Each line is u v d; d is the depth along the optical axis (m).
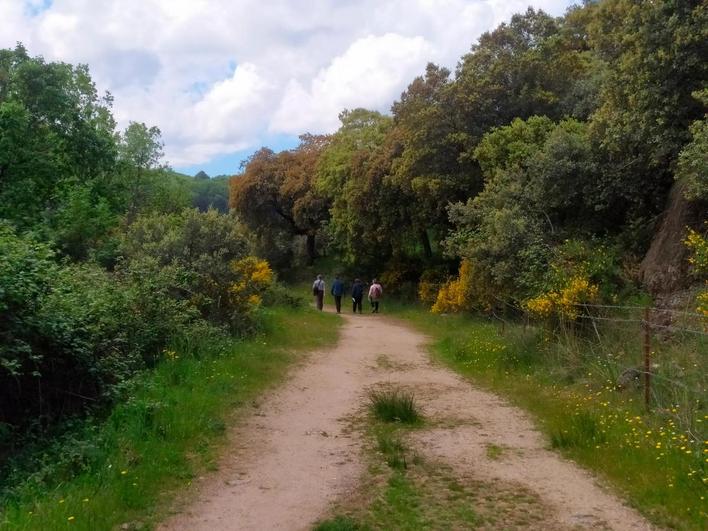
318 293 25.42
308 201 40.50
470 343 13.35
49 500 5.17
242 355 11.25
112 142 22.44
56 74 20.05
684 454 5.71
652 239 12.38
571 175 13.74
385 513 5.00
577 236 13.45
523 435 7.27
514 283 13.12
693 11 10.63
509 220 13.34
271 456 6.56
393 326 20.05
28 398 7.88
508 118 20.83
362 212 29.38
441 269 26.98
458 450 6.71
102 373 8.36
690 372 7.43
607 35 13.86
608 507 5.04
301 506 5.21
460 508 5.07
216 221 14.13
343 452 6.71
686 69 10.95
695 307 9.21
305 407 8.78
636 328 9.57
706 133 9.16
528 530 4.63
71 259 15.18
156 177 34.16
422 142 22.17
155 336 10.32
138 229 14.66
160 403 7.60
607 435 6.60
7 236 8.41
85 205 16.94
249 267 14.70
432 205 24.45
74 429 7.30
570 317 10.66
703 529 4.48
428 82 22.25
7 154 18.05
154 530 4.73
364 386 10.34
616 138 12.49
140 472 5.74
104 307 9.09
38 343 7.75
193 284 12.80
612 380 8.48
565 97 20.02
